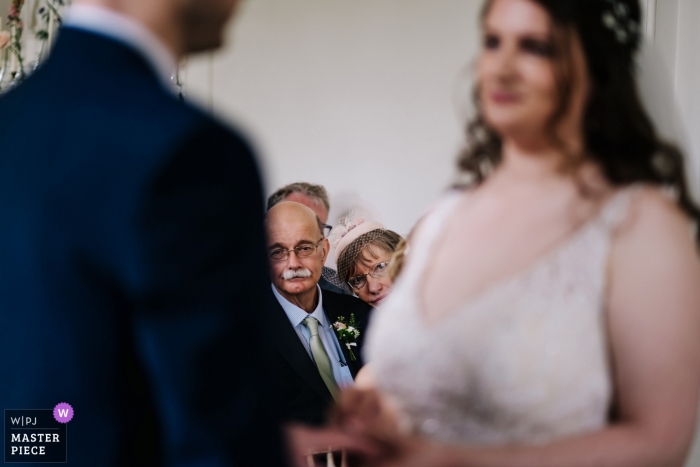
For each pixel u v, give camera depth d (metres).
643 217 1.66
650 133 1.80
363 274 3.43
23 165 1.18
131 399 1.20
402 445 1.78
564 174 1.78
